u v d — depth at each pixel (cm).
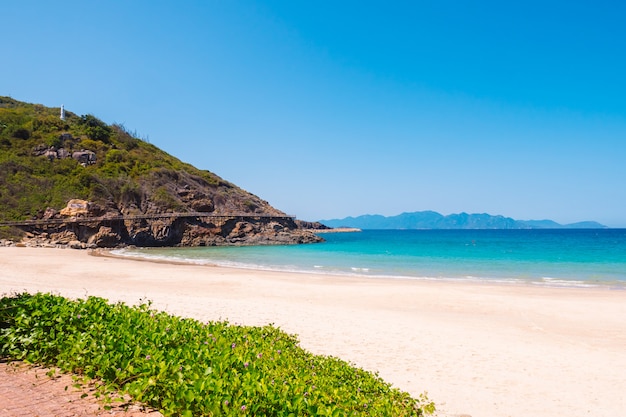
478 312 1778
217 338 690
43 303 732
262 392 445
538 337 1378
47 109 9919
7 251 4059
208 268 3381
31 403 470
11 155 6525
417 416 638
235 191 9456
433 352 1163
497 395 891
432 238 12625
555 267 3806
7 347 627
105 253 4834
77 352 579
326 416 436
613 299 2092
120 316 722
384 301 1984
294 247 7062
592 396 904
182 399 448
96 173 6956
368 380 720
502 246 7638
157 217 6694
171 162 8981
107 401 479
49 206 5884
